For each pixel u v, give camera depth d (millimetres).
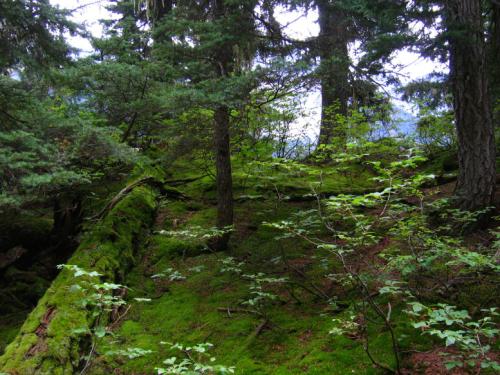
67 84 6277
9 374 4070
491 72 6676
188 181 9633
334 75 5926
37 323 4797
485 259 3535
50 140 5695
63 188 7090
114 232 6820
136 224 7484
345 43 7633
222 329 4938
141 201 8047
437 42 5223
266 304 5340
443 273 4871
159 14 10719
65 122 5574
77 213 7828
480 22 5578
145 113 6684
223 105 5602
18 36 5789
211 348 4633
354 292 5094
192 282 6270
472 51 5637
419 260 3840
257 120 8812
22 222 7820
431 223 5910
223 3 6695
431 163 9180
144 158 6500
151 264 6910
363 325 4113
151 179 8898
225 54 6383
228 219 6922
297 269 5758
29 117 5680
